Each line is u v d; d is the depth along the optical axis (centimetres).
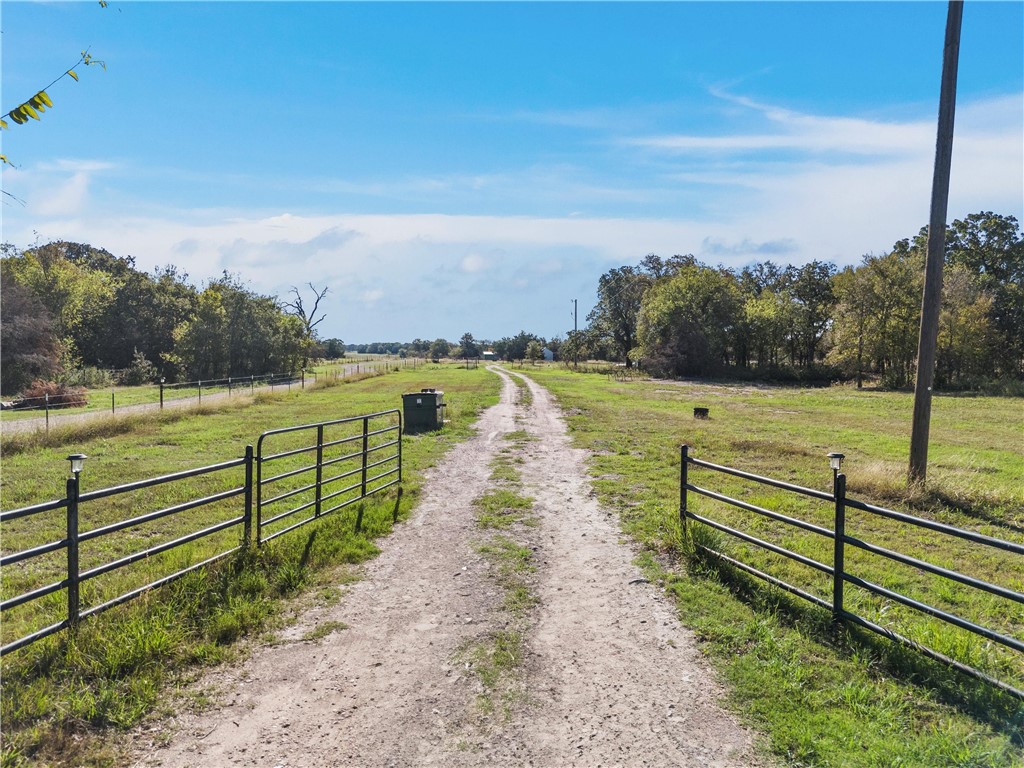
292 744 352
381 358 11881
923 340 1029
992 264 5759
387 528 780
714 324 6016
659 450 1434
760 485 1066
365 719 378
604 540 746
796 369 5862
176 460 1295
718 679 424
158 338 5881
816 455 1397
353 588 592
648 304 6444
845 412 2659
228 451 1410
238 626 487
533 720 378
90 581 593
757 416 2412
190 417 2077
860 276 4912
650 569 641
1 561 390
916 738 353
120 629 452
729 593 574
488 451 1421
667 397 3406
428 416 1783
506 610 545
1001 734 353
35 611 517
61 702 374
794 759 338
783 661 443
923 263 5066
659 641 483
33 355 3378
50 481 1075
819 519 866
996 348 4934
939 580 634
